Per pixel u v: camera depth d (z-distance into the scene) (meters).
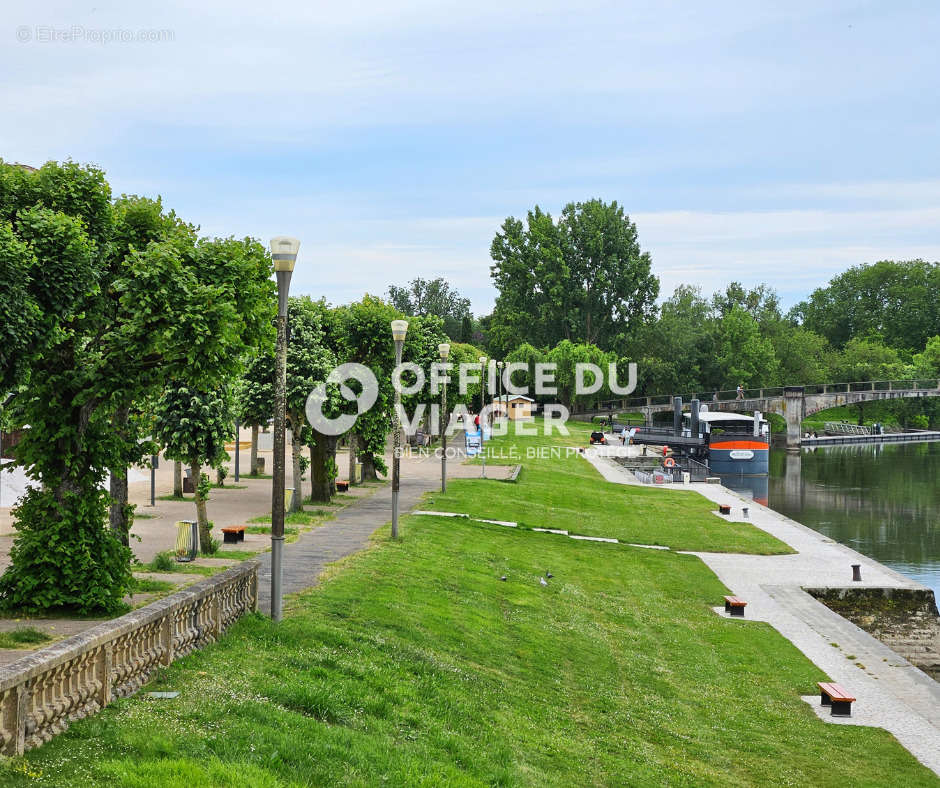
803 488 75.12
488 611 22.73
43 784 8.40
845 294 174.12
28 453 16.78
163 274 15.73
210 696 11.81
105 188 16.78
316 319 37.25
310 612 18.28
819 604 29.86
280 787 9.71
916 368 144.38
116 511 22.12
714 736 17.38
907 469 92.00
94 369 16.44
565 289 128.38
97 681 10.65
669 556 36.72
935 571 41.84
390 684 14.92
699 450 93.06
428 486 49.31
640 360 132.25
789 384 143.12
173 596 13.41
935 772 16.27
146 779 8.97
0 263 13.27
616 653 22.14
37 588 16.56
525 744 14.39
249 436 85.94
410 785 11.02
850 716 19.39
